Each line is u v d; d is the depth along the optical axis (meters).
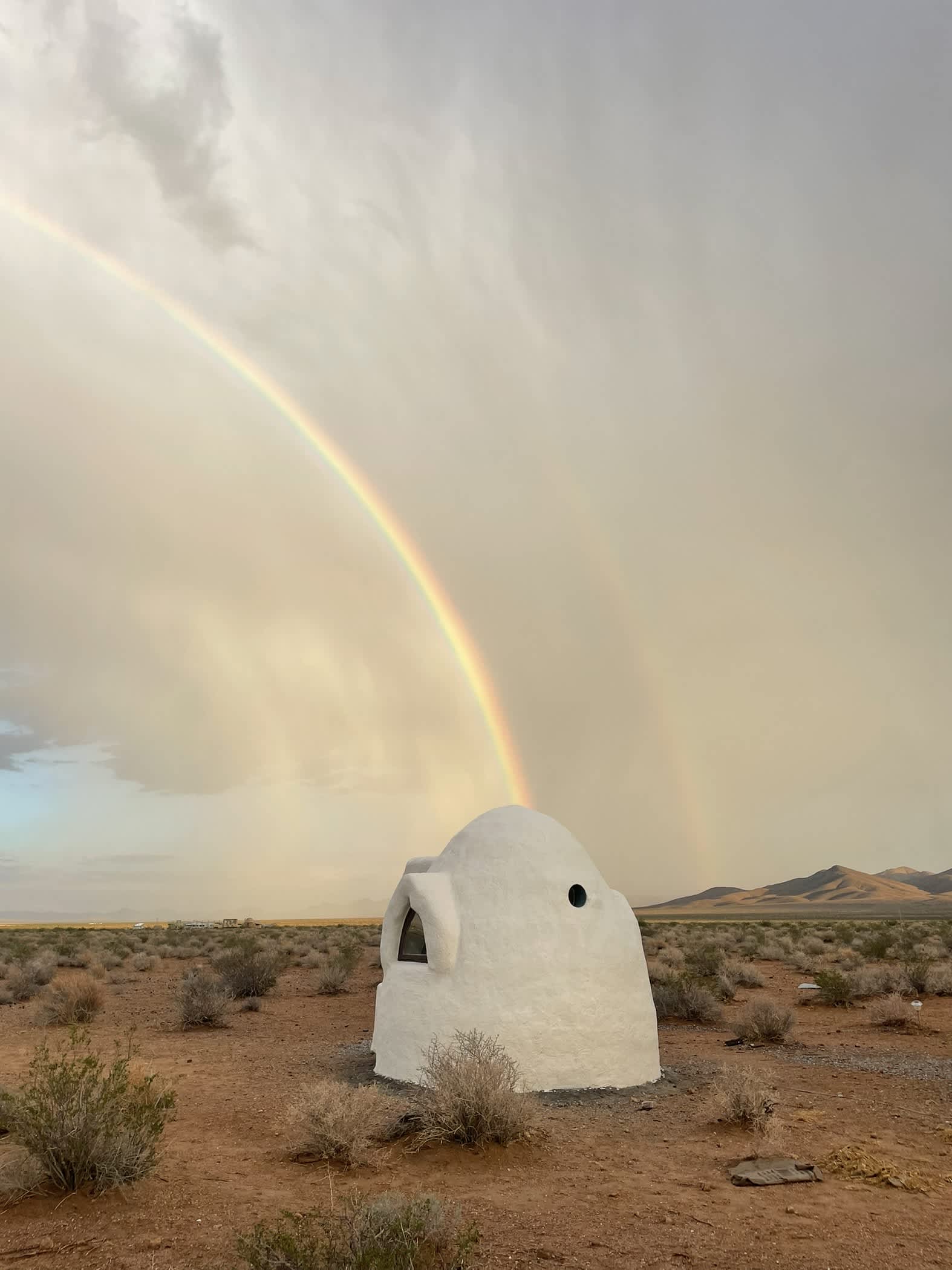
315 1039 17.03
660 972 25.58
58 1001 20.23
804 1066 14.06
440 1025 11.91
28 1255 6.07
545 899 12.45
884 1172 8.05
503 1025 11.70
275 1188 7.66
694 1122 10.30
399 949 13.63
